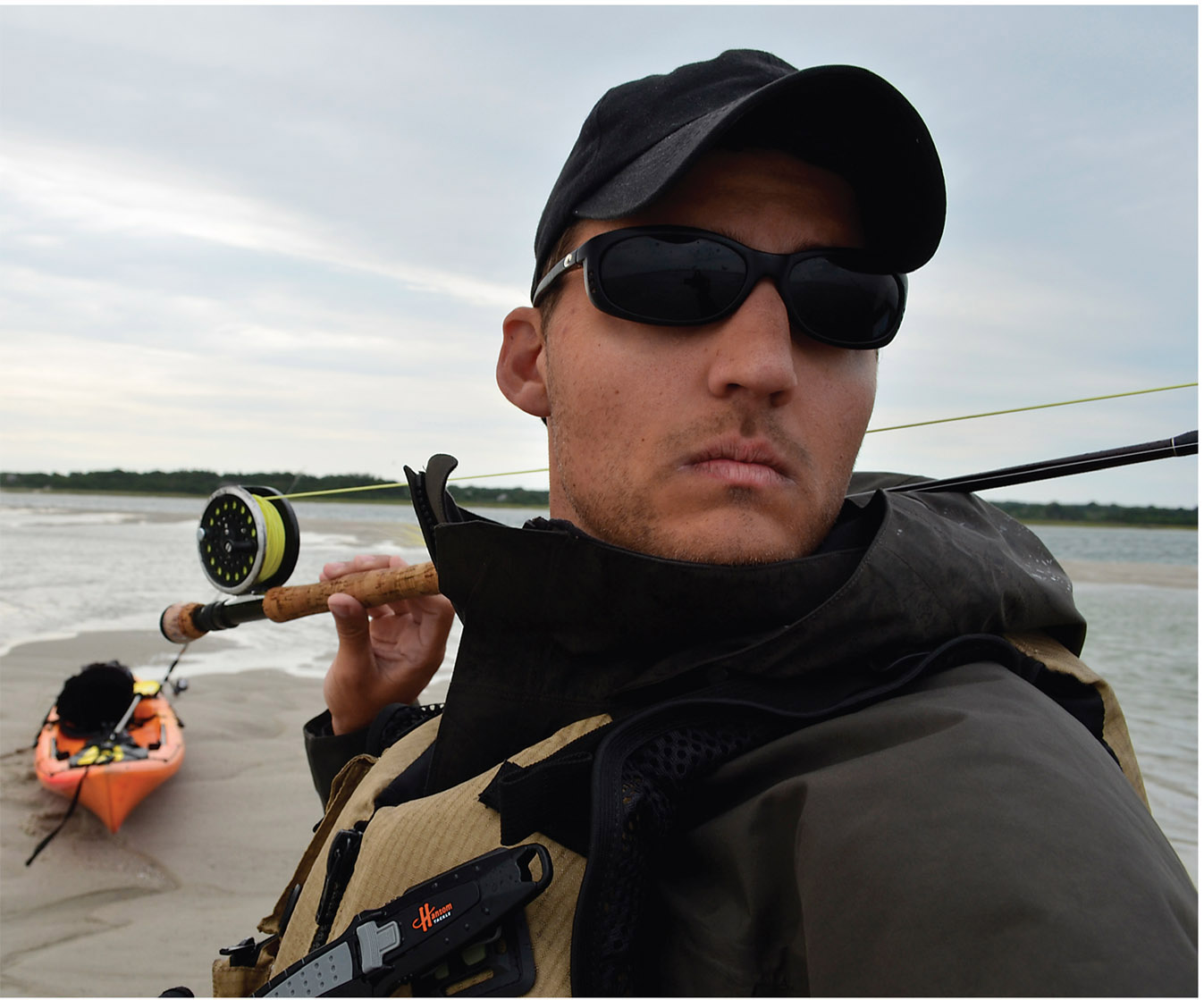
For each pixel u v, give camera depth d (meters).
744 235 1.08
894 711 0.89
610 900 0.86
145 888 4.45
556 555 1.07
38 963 3.69
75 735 5.93
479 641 1.17
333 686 1.92
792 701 0.98
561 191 1.24
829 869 0.78
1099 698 1.14
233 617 2.07
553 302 1.23
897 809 0.78
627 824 0.88
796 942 0.82
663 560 1.02
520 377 1.48
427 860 1.04
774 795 0.86
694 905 0.89
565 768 0.95
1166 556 23.59
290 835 5.07
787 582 1.02
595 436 1.12
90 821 5.17
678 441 1.06
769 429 1.05
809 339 1.09
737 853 0.87
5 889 4.38
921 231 1.10
